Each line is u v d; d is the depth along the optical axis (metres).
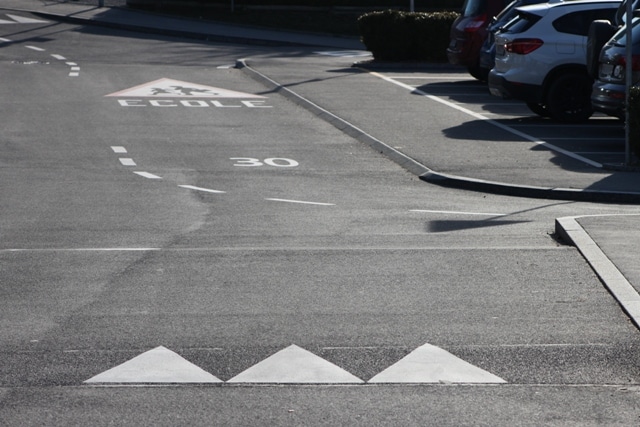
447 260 11.94
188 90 32.44
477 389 7.86
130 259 12.22
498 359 8.52
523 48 25.78
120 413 7.38
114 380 8.06
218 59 41.88
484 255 12.16
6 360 8.53
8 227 14.53
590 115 25.83
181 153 22.03
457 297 10.36
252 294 10.55
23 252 12.66
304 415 7.33
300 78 35.16
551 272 11.27
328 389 7.88
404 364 8.41
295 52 45.62
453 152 21.25
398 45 40.22
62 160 21.08
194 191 17.81
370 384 7.98
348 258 12.14
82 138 23.86
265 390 7.86
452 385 7.95
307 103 29.19
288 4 56.69
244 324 9.53
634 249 11.89
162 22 53.78
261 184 18.59
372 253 12.40
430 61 40.56
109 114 27.55
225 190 17.95
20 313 9.89
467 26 33.56
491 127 24.95
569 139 23.03
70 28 51.88
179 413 7.38
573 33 25.78
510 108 28.58
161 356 8.64
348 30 53.88
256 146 22.95
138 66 38.81
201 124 26.11
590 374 8.17
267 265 11.81
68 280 11.16
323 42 49.47
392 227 14.53
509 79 25.98
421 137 23.33
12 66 38.19
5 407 7.49
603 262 11.32
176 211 15.94
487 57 30.97
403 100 29.91
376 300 10.29
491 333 9.20
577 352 8.68
